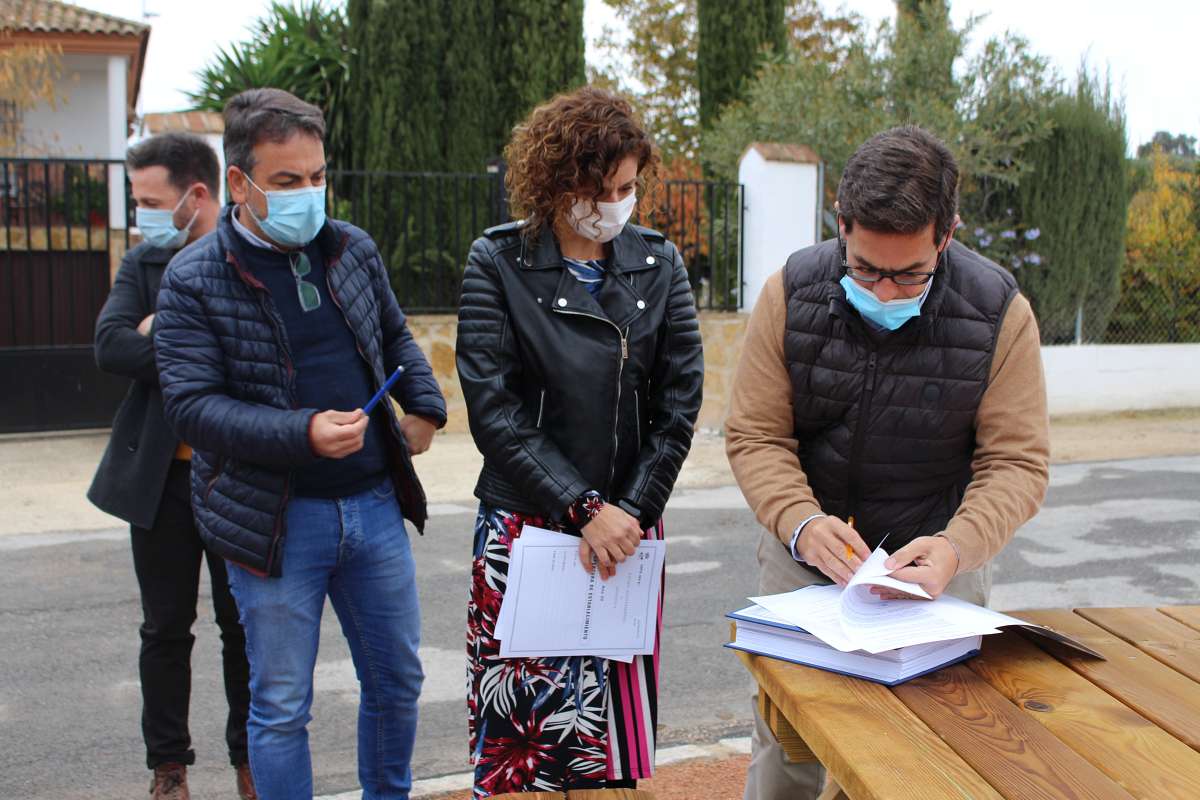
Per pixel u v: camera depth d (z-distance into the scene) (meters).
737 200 9.53
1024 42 10.38
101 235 9.05
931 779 1.47
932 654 1.86
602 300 2.29
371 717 2.65
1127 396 10.79
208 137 8.12
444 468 7.70
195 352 2.33
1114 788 1.45
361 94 11.44
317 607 2.47
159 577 2.83
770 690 1.86
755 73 12.70
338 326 2.47
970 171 10.00
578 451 2.28
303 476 2.42
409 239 9.43
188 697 2.92
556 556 2.28
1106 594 5.18
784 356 2.29
